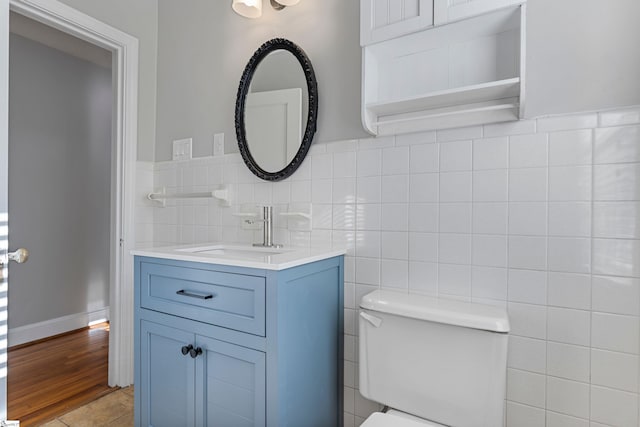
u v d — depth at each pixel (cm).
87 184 320
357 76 150
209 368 125
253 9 166
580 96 110
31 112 282
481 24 116
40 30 267
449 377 109
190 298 129
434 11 116
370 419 103
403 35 123
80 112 315
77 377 217
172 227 207
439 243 132
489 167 123
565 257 112
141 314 143
